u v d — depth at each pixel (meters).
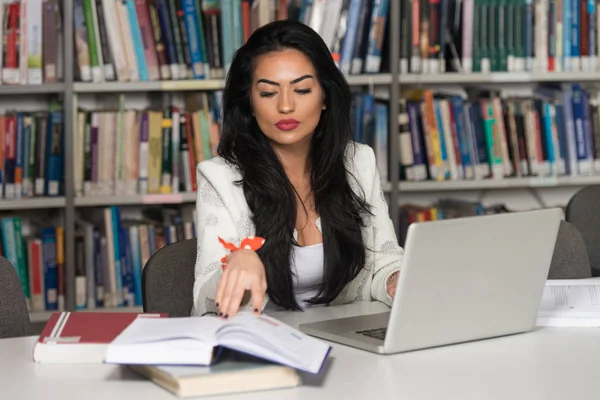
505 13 3.93
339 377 1.54
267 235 2.13
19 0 3.54
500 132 3.96
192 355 1.47
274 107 2.09
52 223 3.86
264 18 3.68
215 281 2.02
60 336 1.68
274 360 1.47
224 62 3.71
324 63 2.15
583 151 4.03
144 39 3.66
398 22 3.80
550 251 1.80
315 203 2.24
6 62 3.55
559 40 4.01
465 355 1.68
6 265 2.02
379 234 2.35
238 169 2.17
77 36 3.60
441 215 4.02
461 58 3.92
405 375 1.55
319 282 2.25
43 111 3.85
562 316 1.92
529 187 4.43
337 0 3.74
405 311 1.65
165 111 3.71
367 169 2.39
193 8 3.66
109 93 3.95
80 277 3.72
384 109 3.87
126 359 1.48
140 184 3.71
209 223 2.13
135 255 3.75
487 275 1.73
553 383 1.52
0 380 1.53
